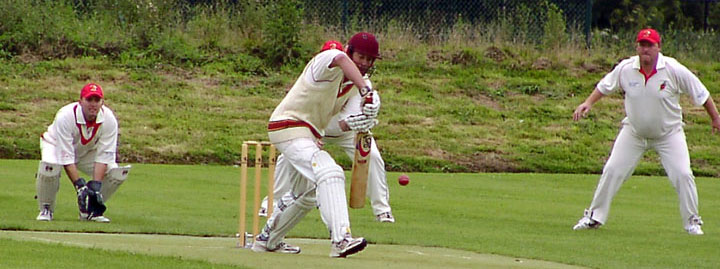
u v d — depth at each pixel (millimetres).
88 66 71375
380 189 34281
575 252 27547
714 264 26219
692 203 33281
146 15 76375
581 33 80812
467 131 66438
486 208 39156
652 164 60719
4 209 34250
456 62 76812
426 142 63719
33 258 21266
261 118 66125
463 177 51781
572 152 64188
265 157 57875
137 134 61000
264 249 25188
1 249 22422
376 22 78938
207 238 28234
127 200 37844
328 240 28828
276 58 74312
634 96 33125
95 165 33000
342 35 76375
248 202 38625
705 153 64812
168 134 61500
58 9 76312
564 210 39500
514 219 36094
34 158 56250
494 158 62188
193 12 78438
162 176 46562
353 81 22719
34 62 71062
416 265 23109
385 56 76562
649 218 37594
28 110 63812
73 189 40562
